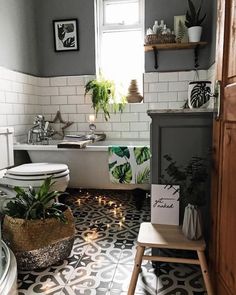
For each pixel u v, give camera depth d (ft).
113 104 9.59
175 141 4.63
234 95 3.19
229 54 3.40
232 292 3.27
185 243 3.95
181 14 8.91
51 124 10.03
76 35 9.61
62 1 9.59
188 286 4.32
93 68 9.68
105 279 4.54
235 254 3.17
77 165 8.36
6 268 3.44
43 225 4.78
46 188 5.13
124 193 9.18
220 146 3.75
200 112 4.42
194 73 9.05
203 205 4.60
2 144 6.56
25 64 9.04
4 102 7.92
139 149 7.36
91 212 7.58
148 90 9.41
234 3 3.19
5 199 5.87
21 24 8.81
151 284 4.39
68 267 4.89
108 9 9.87
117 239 5.96
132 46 9.91
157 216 4.58
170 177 4.68
